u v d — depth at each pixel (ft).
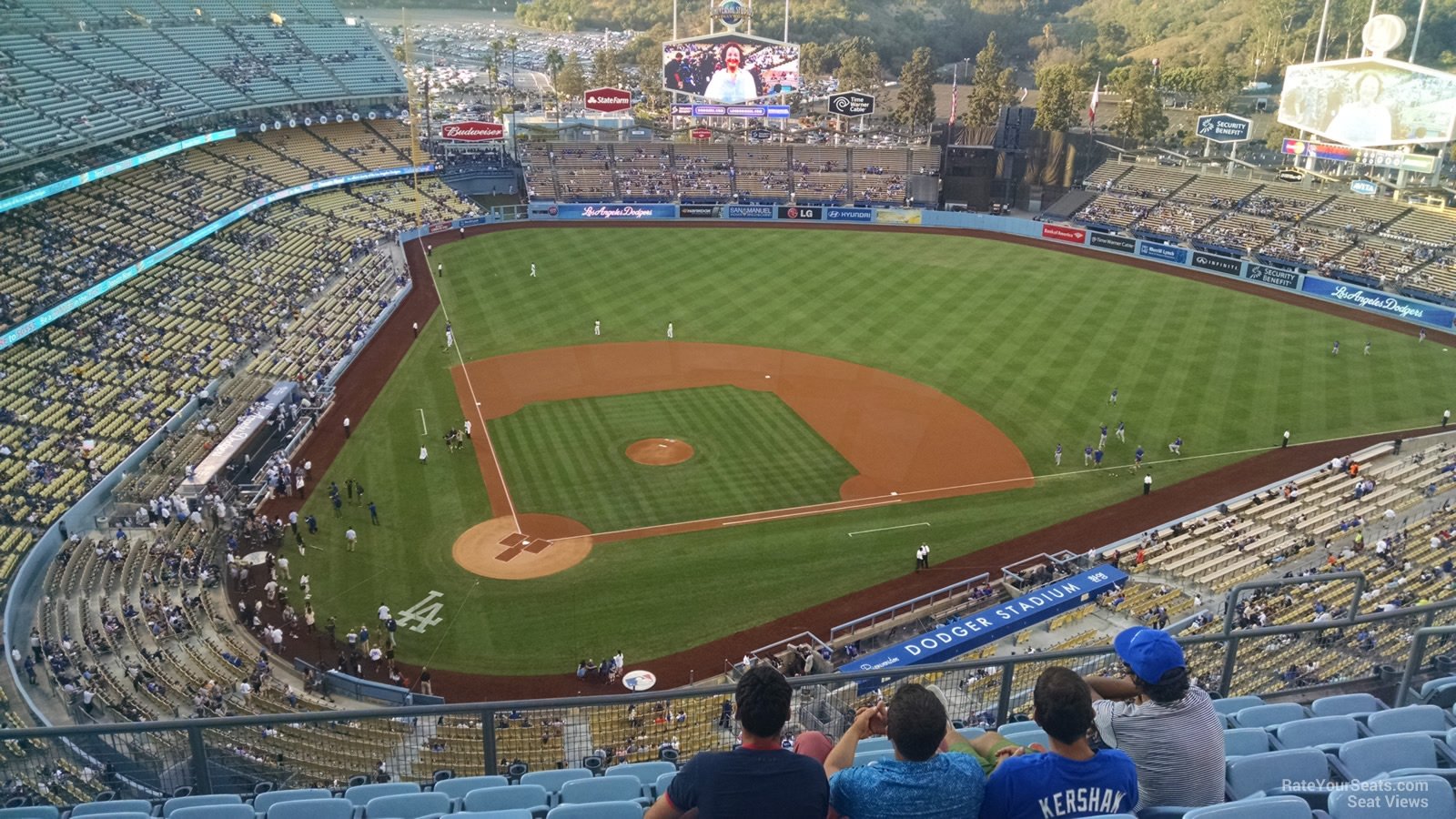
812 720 62.18
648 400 199.31
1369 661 56.03
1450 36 471.21
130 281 225.56
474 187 367.45
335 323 230.48
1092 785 24.23
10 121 222.69
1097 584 130.41
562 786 38.29
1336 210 296.30
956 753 25.07
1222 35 583.58
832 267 291.58
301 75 334.85
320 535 150.30
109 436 170.71
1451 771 29.55
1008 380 211.20
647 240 317.42
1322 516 155.43
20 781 44.21
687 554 146.92
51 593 132.16
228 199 274.36
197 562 140.36
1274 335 240.73
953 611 134.31
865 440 183.93
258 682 115.14
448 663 123.13
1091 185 344.28
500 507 158.92
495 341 230.07
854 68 520.42
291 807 36.22
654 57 588.09
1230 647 46.09
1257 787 31.89
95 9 291.79
